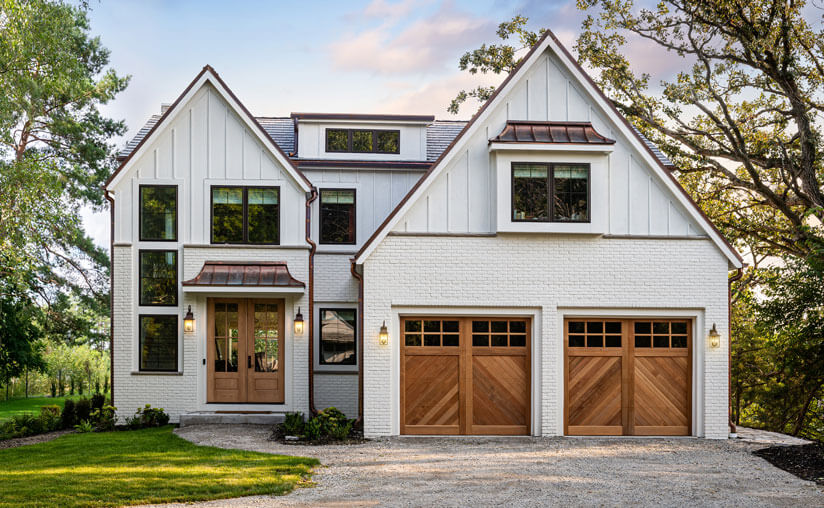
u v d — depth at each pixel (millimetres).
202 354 17672
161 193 17828
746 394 28062
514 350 15555
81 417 18297
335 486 10523
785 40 23359
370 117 20094
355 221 19734
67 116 26469
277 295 17719
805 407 25688
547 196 15273
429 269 15312
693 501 9805
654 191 15742
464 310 15406
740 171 28406
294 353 17766
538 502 9648
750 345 27625
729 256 15570
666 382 15617
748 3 23547
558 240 15508
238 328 17859
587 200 15305
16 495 9828
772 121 26125
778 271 21547
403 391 15383
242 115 17828
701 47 25328
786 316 20828
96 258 28125
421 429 15320
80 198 27016
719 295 15617
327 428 15078
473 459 12656
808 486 10734
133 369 17531
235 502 9602
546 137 15352
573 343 15602
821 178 24719
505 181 15219
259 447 13742
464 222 15430
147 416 17172
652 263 15586
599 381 15547
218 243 17797
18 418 19750
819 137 23750
